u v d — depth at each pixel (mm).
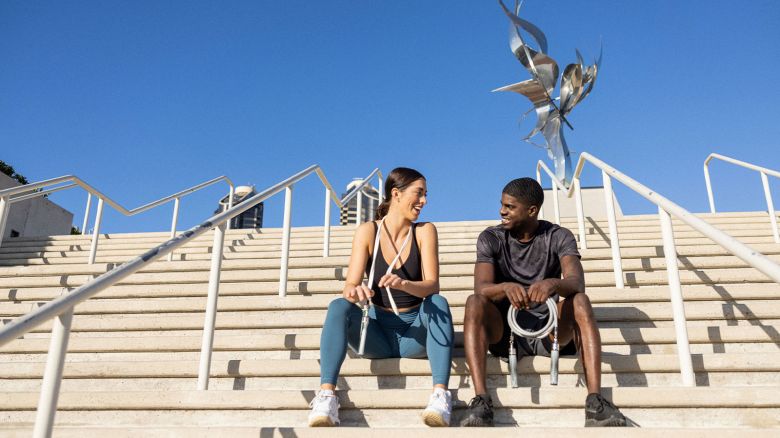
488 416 2049
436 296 2381
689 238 5117
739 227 5348
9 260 5852
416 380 2516
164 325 3182
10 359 2967
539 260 2557
